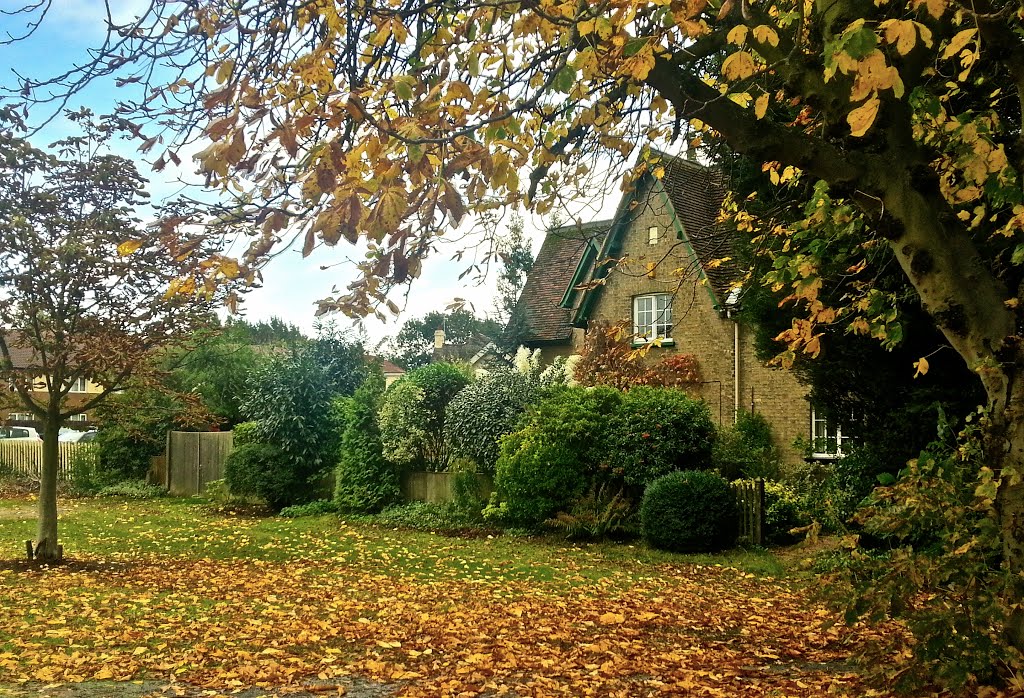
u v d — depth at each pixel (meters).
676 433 13.71
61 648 6.20
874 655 4.74
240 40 4.43
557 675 5.72
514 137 5.05
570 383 16.94
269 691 5.23
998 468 4.38
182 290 3.24
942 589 4.44
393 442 16.73
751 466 15.52
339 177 3.09
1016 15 4.65
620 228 20.73
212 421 20.88
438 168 3.34
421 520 15.62
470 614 7.97
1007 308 4.35
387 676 5.65
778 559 11.72
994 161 4.38
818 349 5.31
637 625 7.55
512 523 14.70
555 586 9.82
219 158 2.90
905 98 5.05
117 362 9.77
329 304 3.31
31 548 10.63
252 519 16.95
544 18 4.51
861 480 11.62
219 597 8.67
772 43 3.72
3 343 10.24
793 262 5.73
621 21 4.29
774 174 6.36
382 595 9.05
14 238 9.27
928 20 4.26
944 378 10.39
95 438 23.27
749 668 5.94
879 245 7.17
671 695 5.14
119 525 15.51
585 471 14.21
